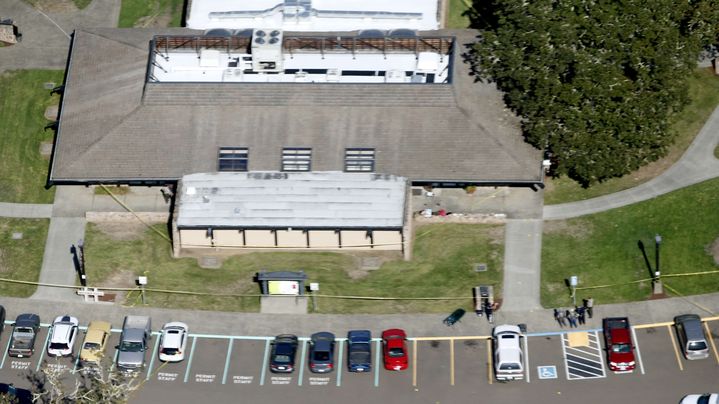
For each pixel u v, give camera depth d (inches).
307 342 5708.7
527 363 5615.2
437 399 5531.5
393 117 5984.3
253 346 5713.6
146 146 6003.9
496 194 6018.7
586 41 5821.9
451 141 5949.8
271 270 5876.0
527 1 5876.0
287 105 6013.8
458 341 5684.1
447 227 5969.5
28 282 5925.2
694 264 5812.0
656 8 5821.9
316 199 5885.8
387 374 5605.3
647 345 5639.8
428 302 5787.4
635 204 5974.4
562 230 5935.0
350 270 5876.0
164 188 6072.8
